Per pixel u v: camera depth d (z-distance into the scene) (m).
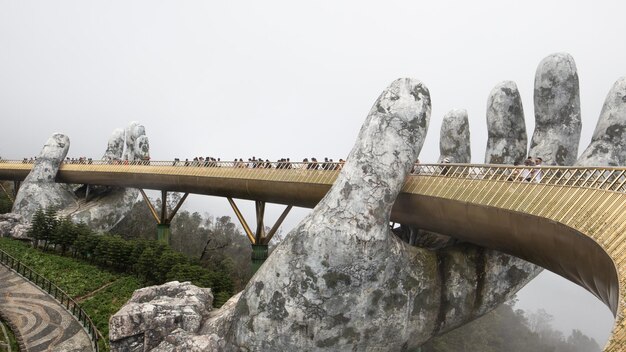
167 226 48.56
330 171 28.19
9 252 39.47
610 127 22.31
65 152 57.81
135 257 41.28
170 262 39.50
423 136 22.42
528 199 16.42
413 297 22.12
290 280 20.73
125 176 49.25
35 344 24.16
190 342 20.70
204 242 77.81
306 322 20.44
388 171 21.34
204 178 39.53
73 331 26.33
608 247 11.13
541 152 24.59
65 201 55.97
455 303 23.56
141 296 25.39
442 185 21.12
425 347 62.62
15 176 64.12
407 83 22.91
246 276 68.62
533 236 16.14
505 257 24.64
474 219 19.31
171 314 22.52
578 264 13.85
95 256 43.25
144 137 58.53
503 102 26.52
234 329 21.81
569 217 13.91
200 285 36.56
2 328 24.23
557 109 24.61
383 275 21.17
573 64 24.77
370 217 20.75
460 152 28.92
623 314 8.57
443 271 23.47
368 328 21.09
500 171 23.00
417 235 26.66
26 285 32.94
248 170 35.16
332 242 20.53
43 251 43.88
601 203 12.79
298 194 31.00
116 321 22.16
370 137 21.89
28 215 52.41
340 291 20.50
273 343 20.77
